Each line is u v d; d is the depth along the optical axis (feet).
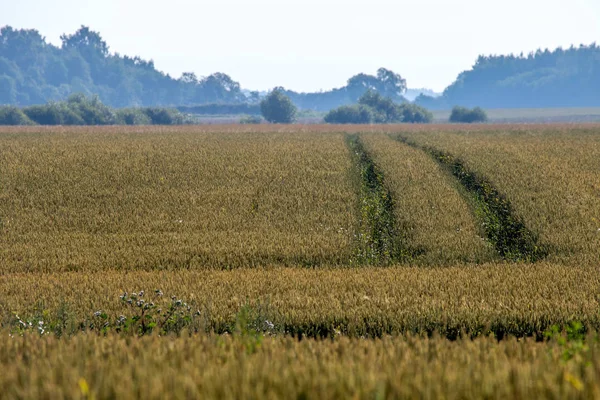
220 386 46.91
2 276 190.19
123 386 46.57
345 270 197.77
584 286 163.12
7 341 77.05
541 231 242.17
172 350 64.49
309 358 60.90
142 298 150.61
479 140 547.90
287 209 293.23
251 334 83.87
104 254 221.46
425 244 230.89
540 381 47.60
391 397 45.42
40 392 45.88
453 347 73.46
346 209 293.84
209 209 294.66
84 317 130.72
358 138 612.29
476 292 156.76
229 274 187.52
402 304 141.18
